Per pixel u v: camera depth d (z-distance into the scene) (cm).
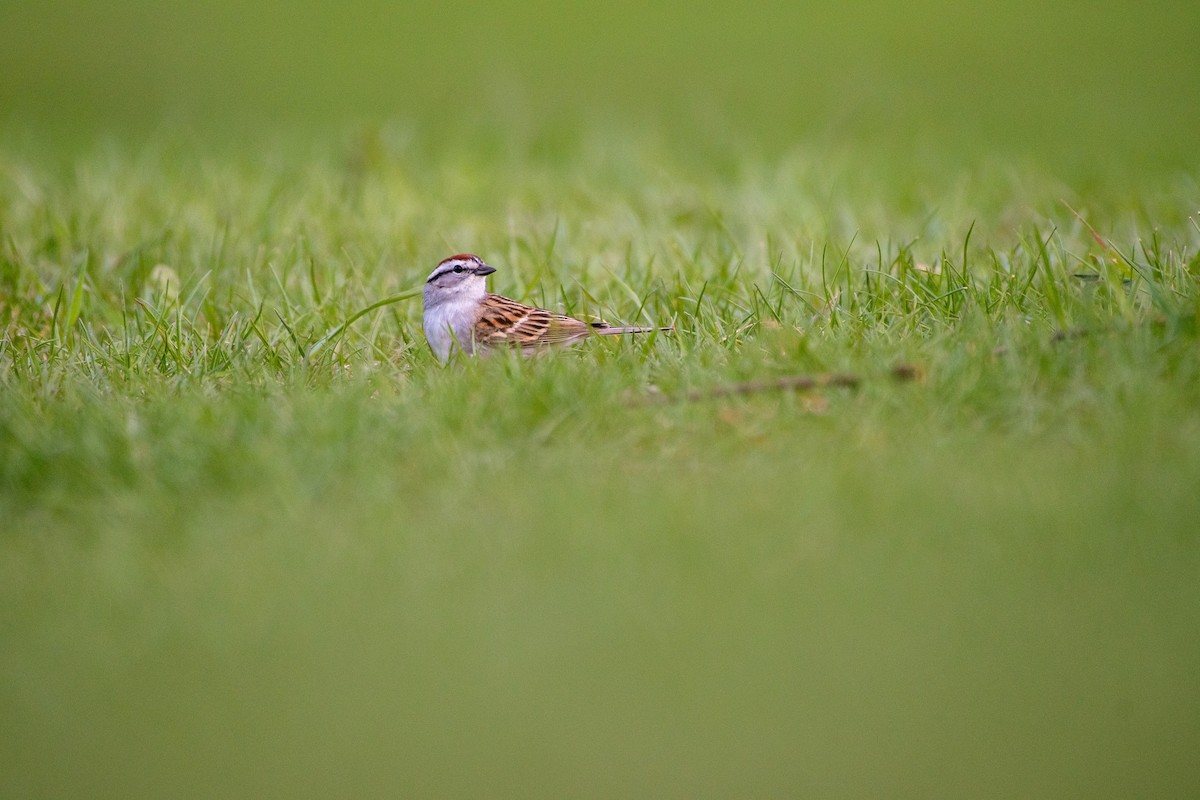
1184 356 1057
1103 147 2147
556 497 980
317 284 1443
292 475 1002
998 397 1053
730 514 959
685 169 1991
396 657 866
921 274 1291
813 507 953
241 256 1529
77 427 1051
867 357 1109
